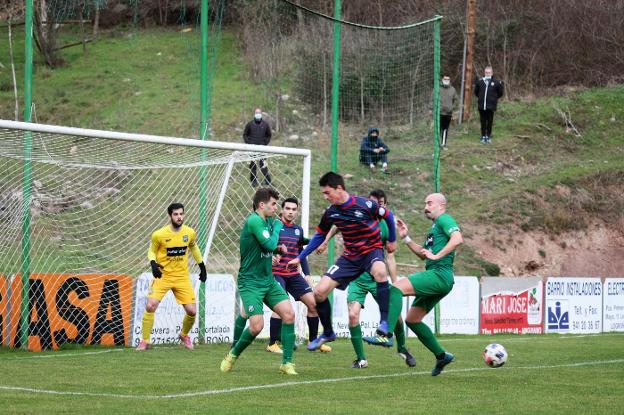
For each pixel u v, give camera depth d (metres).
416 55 34.62
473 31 47.47
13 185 20.38
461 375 14.76
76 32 61.84
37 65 56.66
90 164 21.06
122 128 46.62
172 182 27.03
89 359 17.08
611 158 45.38
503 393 12.40
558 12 54.38
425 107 35.72
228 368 14.85
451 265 14.03
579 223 39.25
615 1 54.88
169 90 51.66
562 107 49.88
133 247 24.03
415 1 52.59
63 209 24.38
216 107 46.81
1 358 17.16
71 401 11.15
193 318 19.80
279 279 17.98
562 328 28.27
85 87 53.34
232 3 54.00
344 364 16.59
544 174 42.62
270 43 45.69
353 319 15.88
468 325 26.64
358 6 49.72
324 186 15.08
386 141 38.41
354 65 35.12
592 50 54.09
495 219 38.12
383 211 15.13
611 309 29.55
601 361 17.69
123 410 10.38
